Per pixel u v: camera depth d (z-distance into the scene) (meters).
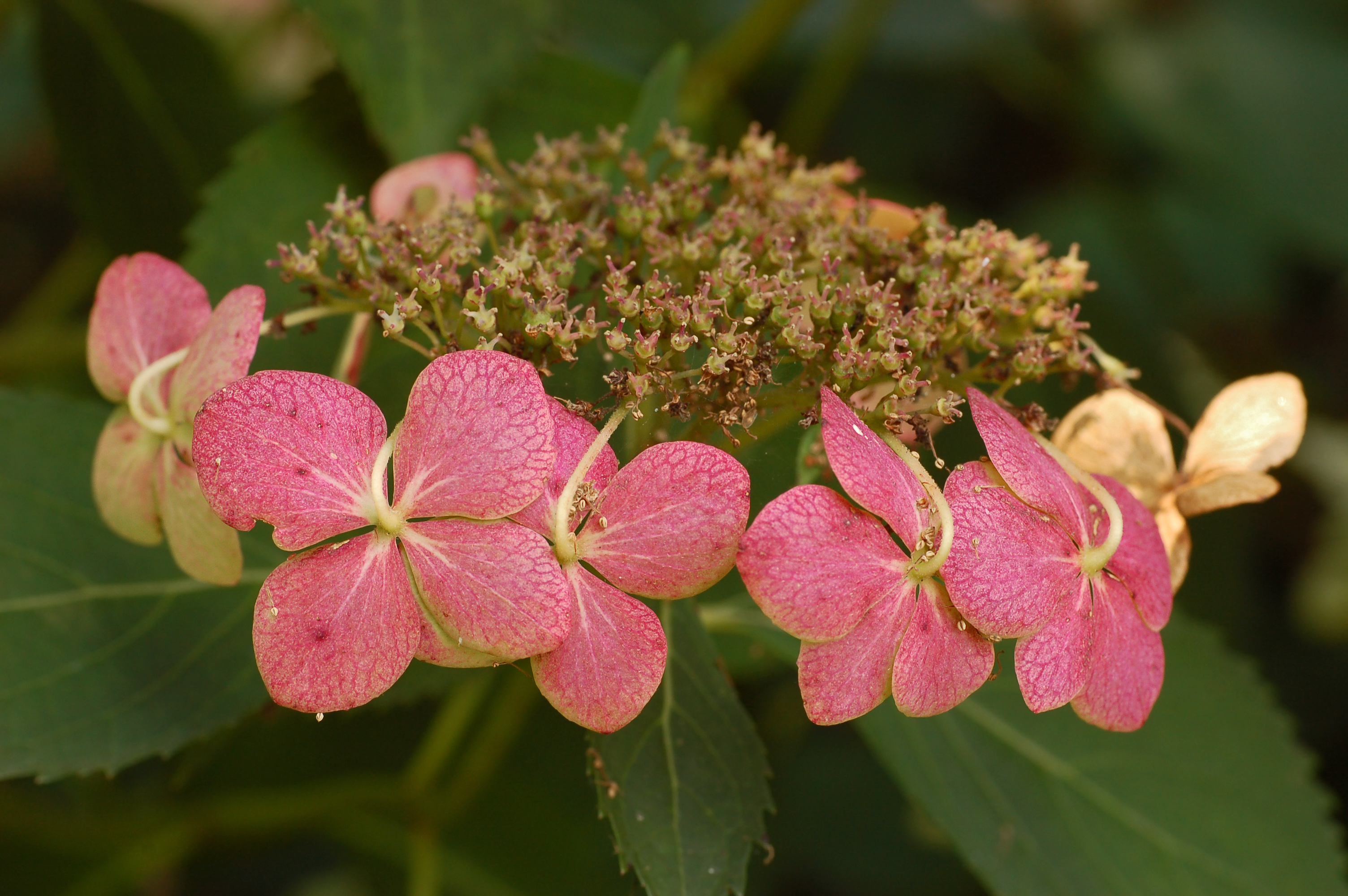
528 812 0.47
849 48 0.51
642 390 0.32
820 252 0.34
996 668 0.33
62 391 0.50
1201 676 0.41
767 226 0.35
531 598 0.31
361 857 0.48
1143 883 0.40
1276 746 0.41
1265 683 0.41
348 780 0.47
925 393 0.34
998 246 0.35
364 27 0.39
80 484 0.39
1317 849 0.40
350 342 0.36
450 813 0.46
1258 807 0.40
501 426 0.32
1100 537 0.33
